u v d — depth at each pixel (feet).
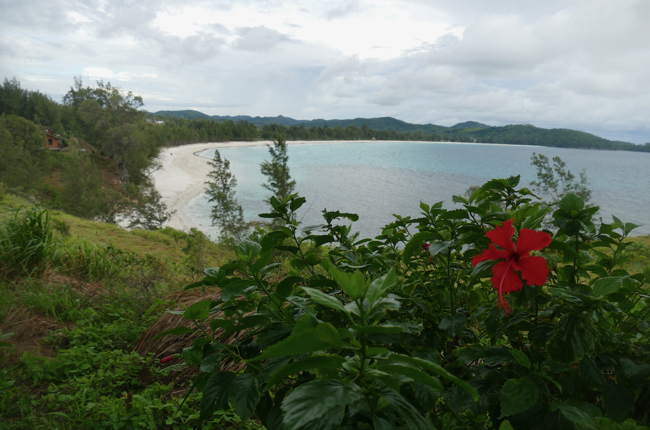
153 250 54.03
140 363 9.59
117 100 206.49
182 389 8.63
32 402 7.75
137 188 171.63
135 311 13.15
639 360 4.42
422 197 208.64
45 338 10.51
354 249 5.79
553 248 4.36
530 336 3.99
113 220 137.39
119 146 201.46
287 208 4.77
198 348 4.33
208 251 44.60
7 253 14.60
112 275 16.97
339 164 368.48
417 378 2.26
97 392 8.11
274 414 3.71
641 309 5.11
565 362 3.64
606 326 3.97
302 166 340.59
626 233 4.64
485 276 3.83
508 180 5.17
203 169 279.28
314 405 2.08
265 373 3.63
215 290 13.05
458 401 3.88
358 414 3.28
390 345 4.59
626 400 3.81
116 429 6.84
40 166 162.20
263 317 3.84
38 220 16.87
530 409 3.74
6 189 62.03
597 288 3.71
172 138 422.00
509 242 3.52
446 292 5.46
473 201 5.59
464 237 4.55
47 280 14.69
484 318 4.67
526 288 3.61
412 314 4.98
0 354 9.46
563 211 4.45
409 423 2.48
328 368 2.62
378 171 321.52
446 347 5.17
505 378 3.94
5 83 310.86
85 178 135.33
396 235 6.20
